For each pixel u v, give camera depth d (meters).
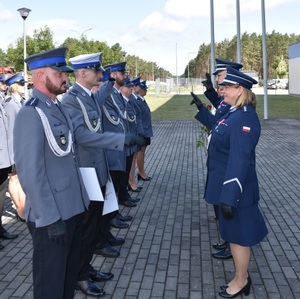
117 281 4.16
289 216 6.02
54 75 2.91
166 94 52.44
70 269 3.22
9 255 4.84
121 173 5.39
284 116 21.78
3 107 5.45
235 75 3.50
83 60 3.99
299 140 13.50
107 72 5.35
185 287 4.02
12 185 5.90
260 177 8.48
